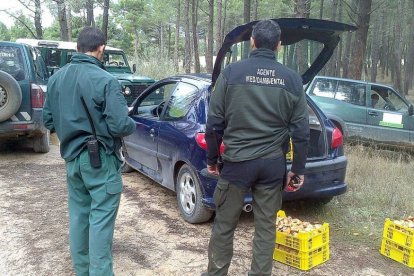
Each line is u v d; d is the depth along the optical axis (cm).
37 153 773
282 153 306
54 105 308
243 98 293
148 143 547
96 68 304
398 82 2538
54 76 313
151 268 374
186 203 473
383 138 879
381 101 898
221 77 304
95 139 299
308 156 460
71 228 324
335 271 375
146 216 488
